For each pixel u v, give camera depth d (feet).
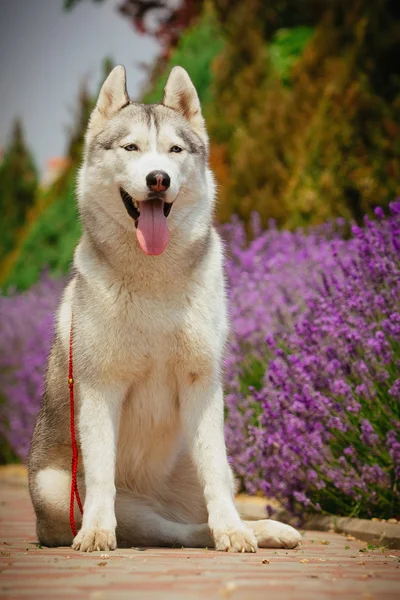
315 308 20.67
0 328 41.91
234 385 23.40
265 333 23.93
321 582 10.93
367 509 18.83
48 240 61.72
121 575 11.07
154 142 15.46
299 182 34.91
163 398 15.35
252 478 22.44
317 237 28.30
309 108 38.34
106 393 14.75
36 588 10.08
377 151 33.09
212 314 15.14
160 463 16.03
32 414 35.60
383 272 18.79
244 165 39.83
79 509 15.28
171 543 14.89
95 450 14.43
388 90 35.27
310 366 19.49
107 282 14.79
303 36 49.57
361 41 35.35
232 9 56.29
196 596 9.57
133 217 14.98
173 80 16.80
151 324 14.73
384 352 18.11
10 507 26.53
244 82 44.70
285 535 15.05
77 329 14.93
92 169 15.78
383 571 12.25
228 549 13.88
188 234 15.11
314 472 19.07
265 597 9.63
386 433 18.69
